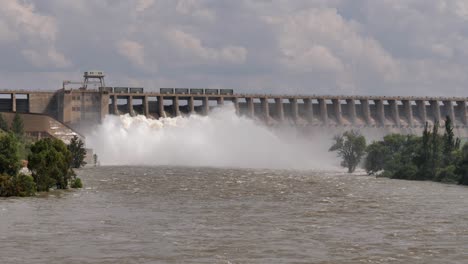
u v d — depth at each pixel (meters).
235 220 120.25
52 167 175.75
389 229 110.06
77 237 100.00
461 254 89.56
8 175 165.00
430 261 85.31
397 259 86.38
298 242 97.31
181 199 158.12
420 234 104.94
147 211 132.62
